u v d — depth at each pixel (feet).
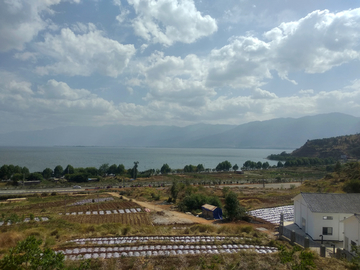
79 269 46.65
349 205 89.51
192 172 480.23
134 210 162.40
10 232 78.13
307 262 44.80
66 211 158.92
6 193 239.91
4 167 332.39
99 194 239.30
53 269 42.29
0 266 37.35
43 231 86.33
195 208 160.35
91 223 121.80
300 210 101.71
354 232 70.33
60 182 340.80
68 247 68.23
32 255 38.73
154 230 94.53
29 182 320.70
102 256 62.23
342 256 64.75
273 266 52.75
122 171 424.46
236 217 125.80
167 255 60.85
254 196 198.49
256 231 96.94
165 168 455.22
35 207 174.19
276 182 337.72
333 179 241.55
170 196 213.05
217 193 228.43
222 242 76.79
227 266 53.47
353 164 259.60
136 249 68.54
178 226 115.96
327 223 87.40
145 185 304.71
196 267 53.57
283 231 88.58
